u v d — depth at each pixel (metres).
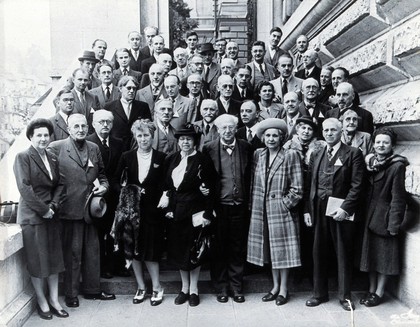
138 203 5.08
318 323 4.66
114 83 7.91
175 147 5.89
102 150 5.59
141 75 8.09
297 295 5.45
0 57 8.53
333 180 5.00
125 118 6.19
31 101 8.88
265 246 5.21
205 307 5.10
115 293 5.51
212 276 5.40
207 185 5.10
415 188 4.88
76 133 5.13
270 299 5.27
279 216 5.14
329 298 5.32
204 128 6.05
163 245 5.28
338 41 7.75
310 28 9.41
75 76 6.46
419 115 4.95
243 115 5.96
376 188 4.94
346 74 6.31
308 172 5.23
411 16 5.41
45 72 9.78
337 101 5.79
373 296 5.05
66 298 5.20
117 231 5.09
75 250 5.17
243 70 7.09
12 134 7.84
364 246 4.99
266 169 5.25
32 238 4.70
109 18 10.66
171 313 4.95
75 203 5.11
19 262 4.95
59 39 10.10
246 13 13.73
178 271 5.77
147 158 5.19
